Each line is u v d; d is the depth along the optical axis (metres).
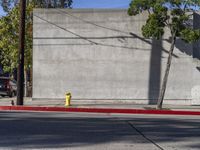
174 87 29.86
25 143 12.05
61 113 22.61
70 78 30.16
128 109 25.03
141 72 29.91
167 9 25.97
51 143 12.10
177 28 26.09
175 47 29.86
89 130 14.80
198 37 25.78
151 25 25.84
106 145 11.96
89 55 30.06
